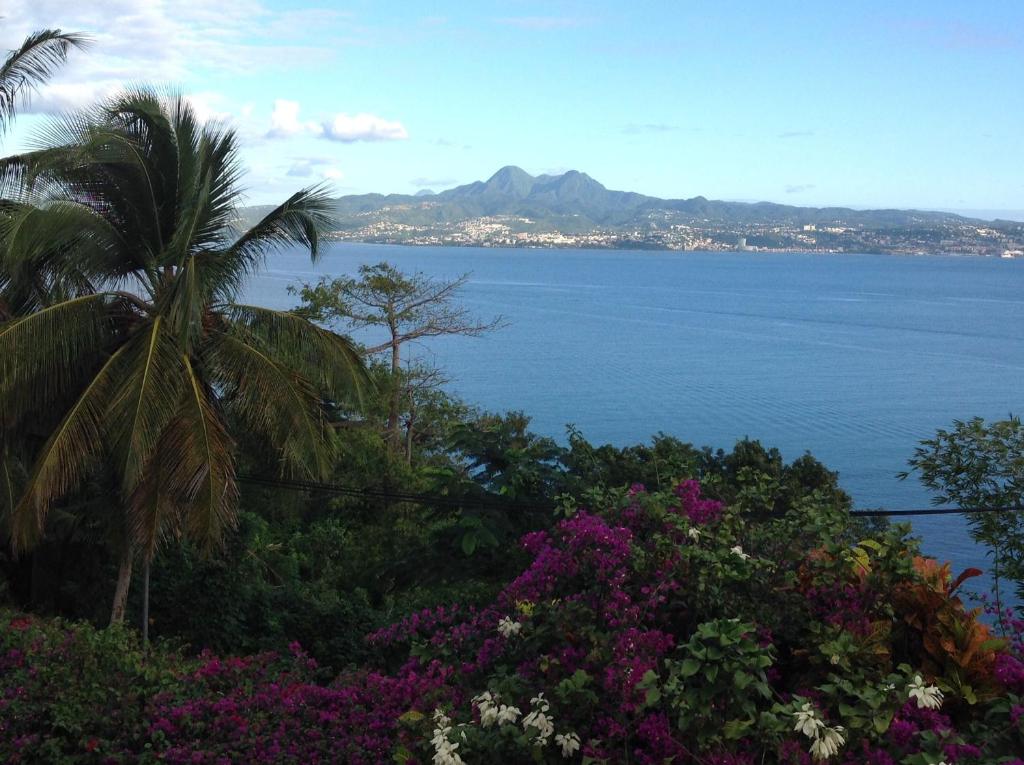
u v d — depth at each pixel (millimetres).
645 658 4805
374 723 5531
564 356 121562
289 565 18344
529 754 4691
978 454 10383
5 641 7680
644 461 12914
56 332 11438
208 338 12414
